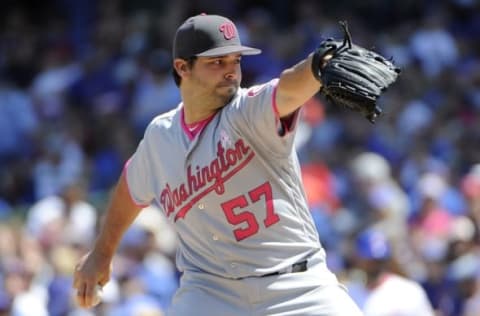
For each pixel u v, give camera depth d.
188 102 18.66
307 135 48.91
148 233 36.06
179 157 18.77
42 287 37.31
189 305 18.91
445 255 38.28
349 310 18.52
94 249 20.50
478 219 40.41
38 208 44.59
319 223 42.28
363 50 17.19
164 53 58.44
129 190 19.91
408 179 48.28
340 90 16.77
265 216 18.30
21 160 54.59
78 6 65.50
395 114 52.28
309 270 18.52
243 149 18.11
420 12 61.22
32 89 59.12
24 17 66.75
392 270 31.84
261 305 18.48
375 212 40.06
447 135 51.88
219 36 18.28
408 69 55.94
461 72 56.53
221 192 18.33
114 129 54.19
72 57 62.25
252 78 55.41
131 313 33.12
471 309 36.06
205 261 18.86
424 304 31.50
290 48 56.75
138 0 64.88
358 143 49.84
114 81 57.19
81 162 52.53
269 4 62.88
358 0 61.69
